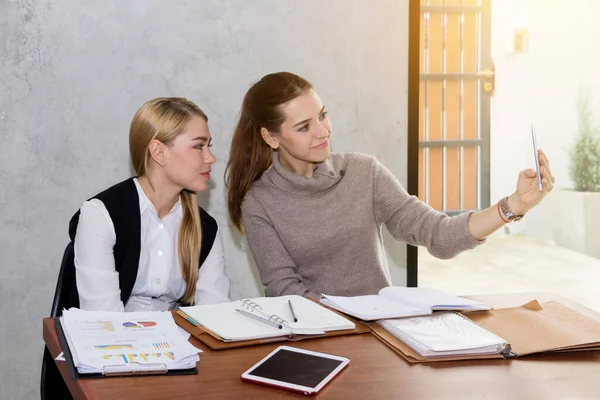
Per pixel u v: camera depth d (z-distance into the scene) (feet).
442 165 17.76
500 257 16.44
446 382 3.93
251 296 8.66
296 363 4.12
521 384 3.92
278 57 8.37
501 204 5.60
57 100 7.84
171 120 5.85
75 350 4.12
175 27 8.05
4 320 7.97
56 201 7.97
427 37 17.16
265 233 6.47
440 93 17.46
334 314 4.97
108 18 7.87
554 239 17.67
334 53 8.52
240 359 4.24
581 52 17.25
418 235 6.31
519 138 18.08
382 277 6.58
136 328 4.54
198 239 6.15
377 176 6.67
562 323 4.84
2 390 8.05
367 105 8.71
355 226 6.44
